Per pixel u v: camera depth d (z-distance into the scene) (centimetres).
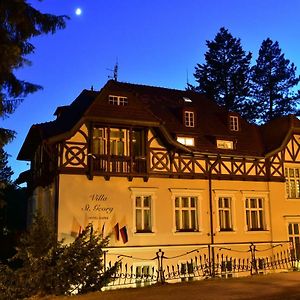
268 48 4172
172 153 2162
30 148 2592
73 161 1970
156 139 2155
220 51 4166
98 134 2062
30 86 1194
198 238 2169
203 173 2239
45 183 2205
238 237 2266
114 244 1977
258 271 2236
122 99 2067
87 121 1978
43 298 1287
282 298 1158
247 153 2369
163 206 2120
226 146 2366
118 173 2022
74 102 2453
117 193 2028
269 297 1183
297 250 2400
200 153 2216
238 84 4097
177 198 2184
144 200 2106
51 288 1309
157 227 2086
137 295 1318
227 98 4081
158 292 1363
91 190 1981
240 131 2525
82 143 1998
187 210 2200
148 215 2100
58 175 1941
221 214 2277
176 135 2248
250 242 2281
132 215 2039
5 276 1274
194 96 2777
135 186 2067
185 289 1398
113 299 1260
